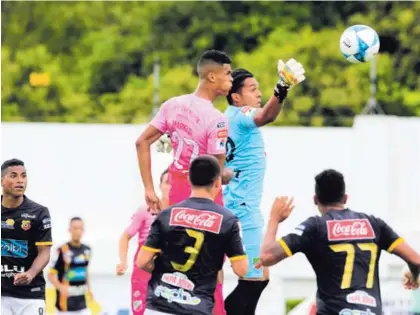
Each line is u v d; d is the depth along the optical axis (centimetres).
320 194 2414
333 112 9069
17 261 3077
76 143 6331
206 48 9481
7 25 10412
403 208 6256
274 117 2691
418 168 6262
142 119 9050
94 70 9938
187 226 2394
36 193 6309
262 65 8931
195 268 2394
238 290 2809
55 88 9881
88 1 10469
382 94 8938
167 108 2612
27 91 9806
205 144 2584
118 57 9844
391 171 6253
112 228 6284
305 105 8756
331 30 9181
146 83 9312
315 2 9675
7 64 9912
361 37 2775
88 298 5203
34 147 6312
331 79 8950
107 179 6322
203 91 2612
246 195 2780
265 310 5159
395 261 5853
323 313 2355
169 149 2795
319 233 2364
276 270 6162
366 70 8994
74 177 6319
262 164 2794
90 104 9712
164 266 2408
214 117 2583
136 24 9950
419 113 8912
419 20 9181
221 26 9525
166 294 2394
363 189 6238
